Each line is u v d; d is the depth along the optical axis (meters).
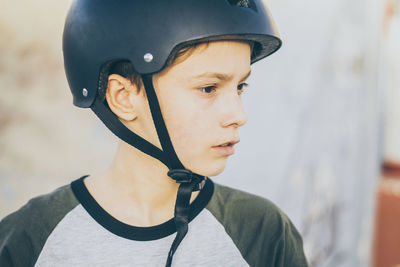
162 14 0.57
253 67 1.29
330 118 1.56
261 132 1.31
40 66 1.60
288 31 1.33
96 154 1.66
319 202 1.56
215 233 0.68
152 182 0.67
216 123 0.58
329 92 1.54
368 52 1.78
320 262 1.61
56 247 0.64
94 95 0.65
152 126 0.63
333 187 1.65
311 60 1.38
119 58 0.60
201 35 0.55
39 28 1.58
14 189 1.56
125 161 0.68
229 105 0.58
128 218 0.66
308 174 1.47
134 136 0.64
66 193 0.69
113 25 0.60
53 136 1.62
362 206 1.90
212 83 0.57
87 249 0.63
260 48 0.70
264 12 0.63
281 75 1.32
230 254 0.68
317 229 1.58
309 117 1.42
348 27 1.62
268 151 1.33
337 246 1.74
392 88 2.91
